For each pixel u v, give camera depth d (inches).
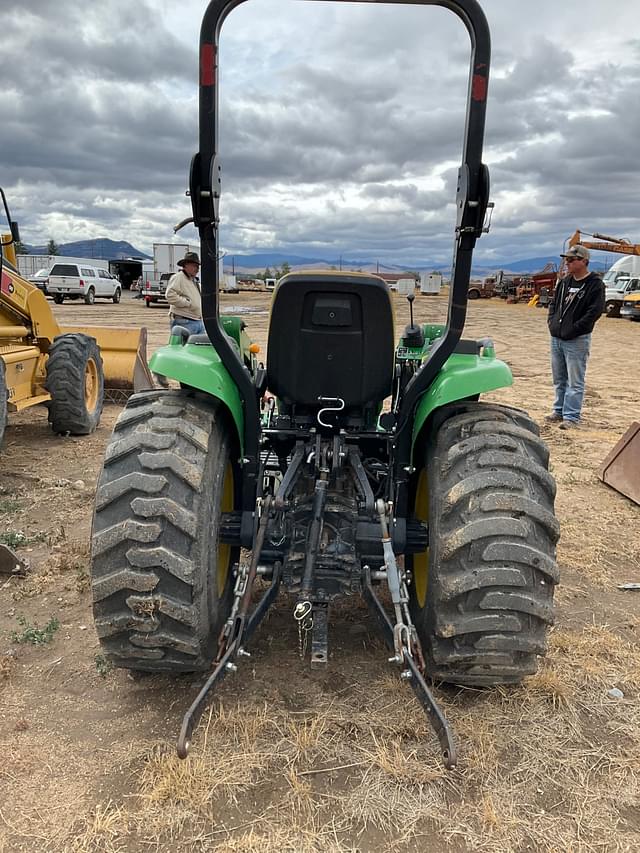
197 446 99.0
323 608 107.0
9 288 255.0
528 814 86.0
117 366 343.6
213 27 90.4
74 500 199.6
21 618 131.1
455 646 96.3
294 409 120.7
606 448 272.8
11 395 253.8
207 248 97.3
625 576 159.6
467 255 97.7
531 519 94.8
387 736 98.3
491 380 102.7
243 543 110.3
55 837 81.5
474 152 93.0
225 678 111.1
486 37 90.8
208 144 93.0
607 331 882.1
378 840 81.7
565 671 116.0
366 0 96.6
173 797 86.7
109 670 113.7
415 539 111.2
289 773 90.6
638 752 97.7
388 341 110.3
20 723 100.3
